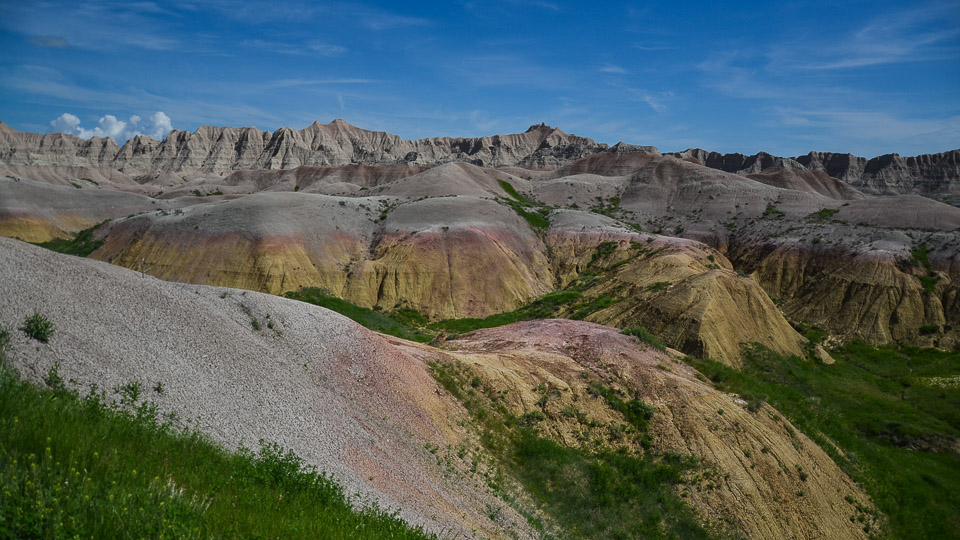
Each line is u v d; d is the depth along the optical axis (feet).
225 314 63.67
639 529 72.95
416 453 61.46
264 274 239.91
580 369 100.63
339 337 72.95
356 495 41.09
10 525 17.78
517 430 81.10
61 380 34.94
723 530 77.66
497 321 228.84
